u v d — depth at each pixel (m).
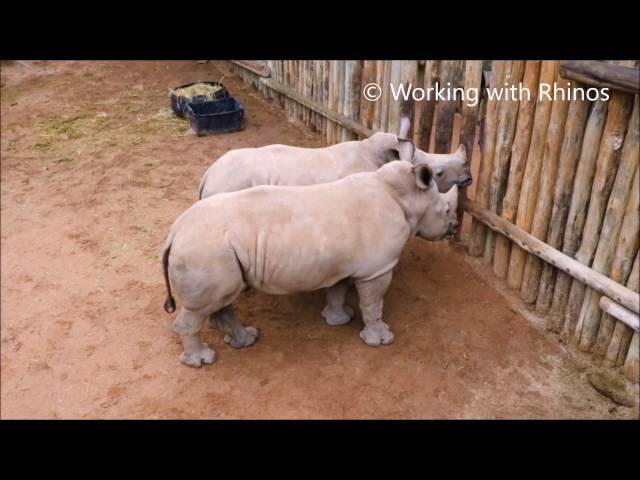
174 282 4.94
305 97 10.28
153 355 5.65
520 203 6.01
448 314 6.14
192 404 5.13
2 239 7.41
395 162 5.41
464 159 6.49
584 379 5.39
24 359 5.63
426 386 5.29
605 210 5.12
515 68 5.74
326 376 5.39
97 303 6.34
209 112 10.49
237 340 5.65
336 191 5.17
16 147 9.92
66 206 8.15
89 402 5.17
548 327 5.94
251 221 4.88
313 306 6.26
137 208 8.09
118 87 12.59
